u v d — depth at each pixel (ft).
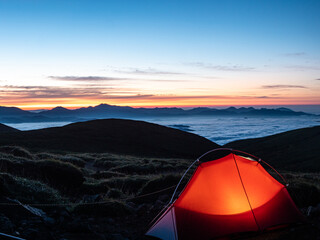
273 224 21.67
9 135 197.67
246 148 337.31
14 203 25.18
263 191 23.40
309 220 23.56
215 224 21.18
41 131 229.66
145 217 28.17
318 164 173.78
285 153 251.39
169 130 290.76
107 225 25.18
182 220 21.36
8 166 41.78
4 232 19.52
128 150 194.18
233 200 22.41
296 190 30.68
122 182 47.06
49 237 19.79
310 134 310.24
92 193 40.34
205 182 23.11
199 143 261.44
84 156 120.88
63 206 29.71
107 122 292.81
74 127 260.42
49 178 41.06
